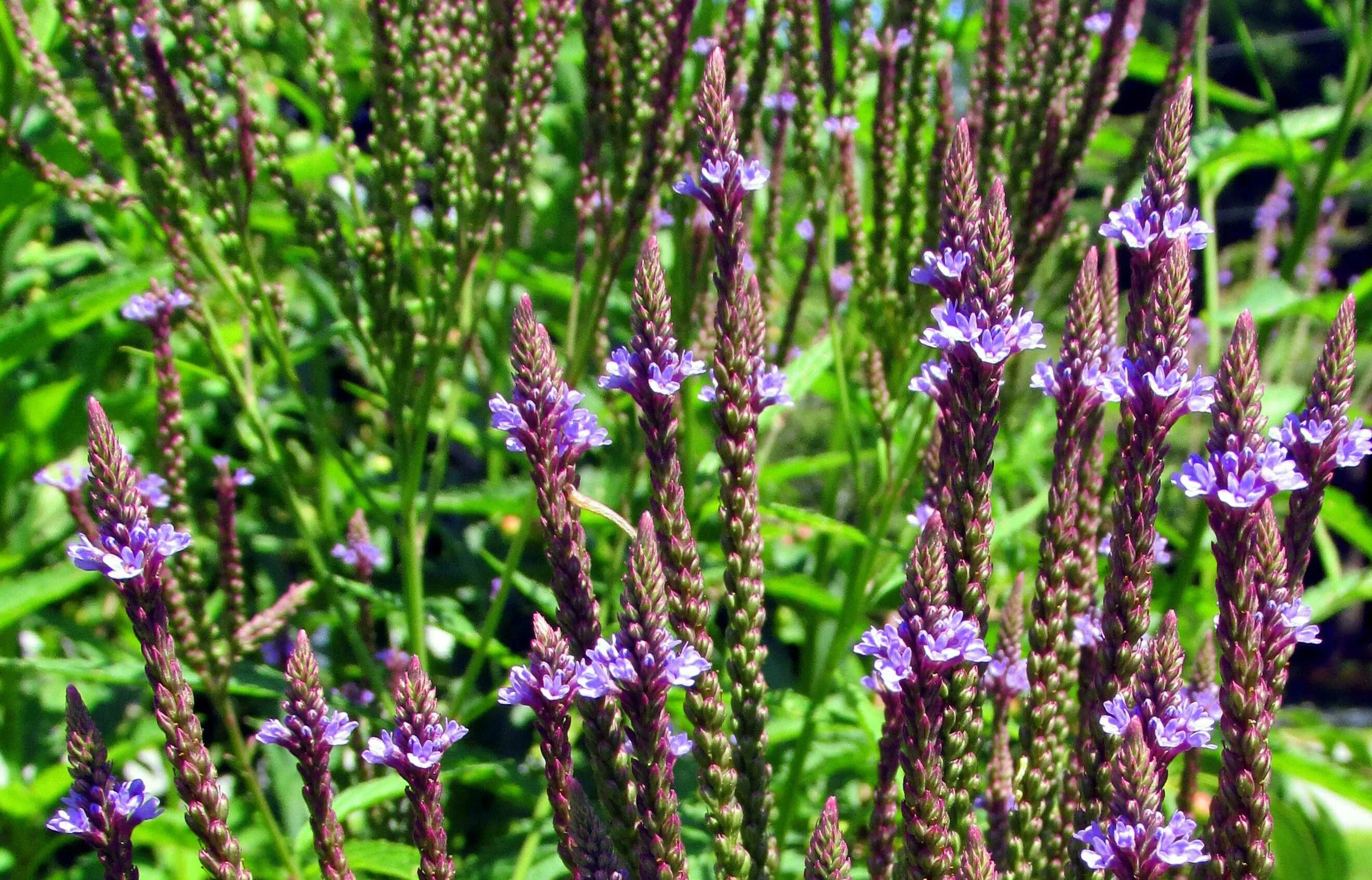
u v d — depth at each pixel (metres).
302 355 0.63
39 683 0.71
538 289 0.69
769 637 0.79
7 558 0.54
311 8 0.53
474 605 0.78
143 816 0.38
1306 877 0.55
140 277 0.56
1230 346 0.37
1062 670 0.42
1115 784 0.37
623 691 0.38
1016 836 0.42
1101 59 0.52
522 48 0.54
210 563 0.75
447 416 0.55
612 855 0.38
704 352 0.57
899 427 0.61
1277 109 0.65
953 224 0.39
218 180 0.53
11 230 0.64
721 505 0.41
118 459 0.38
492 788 0.57
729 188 0.40
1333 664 2.32
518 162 0.54
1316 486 0.38
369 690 0.63
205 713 0.72
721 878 0.40
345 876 0.40
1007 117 0.54
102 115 0.75
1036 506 0.53
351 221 0.67
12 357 0.56
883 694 0.41
